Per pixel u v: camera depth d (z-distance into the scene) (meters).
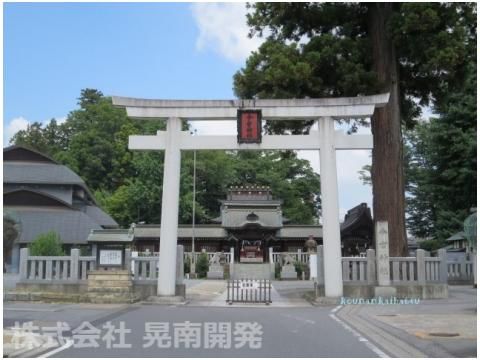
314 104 20.12
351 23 24.77
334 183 19.92
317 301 19.69
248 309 18.08
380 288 20.17
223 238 52.81
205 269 44.53
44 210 45.56
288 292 25.83
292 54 23.52
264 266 45.78
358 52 23.36
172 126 20.30
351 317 15.50
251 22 26.25
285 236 52.66
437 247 42.59
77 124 77.38
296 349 10.37
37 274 20.81
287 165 73.00
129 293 19.61
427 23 21.62
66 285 20.41
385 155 23.48
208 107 20.27
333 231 19.86
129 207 59.19
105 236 19.98
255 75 24.19
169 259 19.91
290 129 27.00
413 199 49.66
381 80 23.33
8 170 48.44
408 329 12.70
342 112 20.00
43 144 74.19
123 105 20.31
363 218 45.88
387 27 22.94
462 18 23.39
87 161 65.88
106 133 68.94
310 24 25.48
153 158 59.81
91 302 19.48
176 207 20.16
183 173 60.34
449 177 37.84
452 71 22.95
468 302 19.66
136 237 51.44
